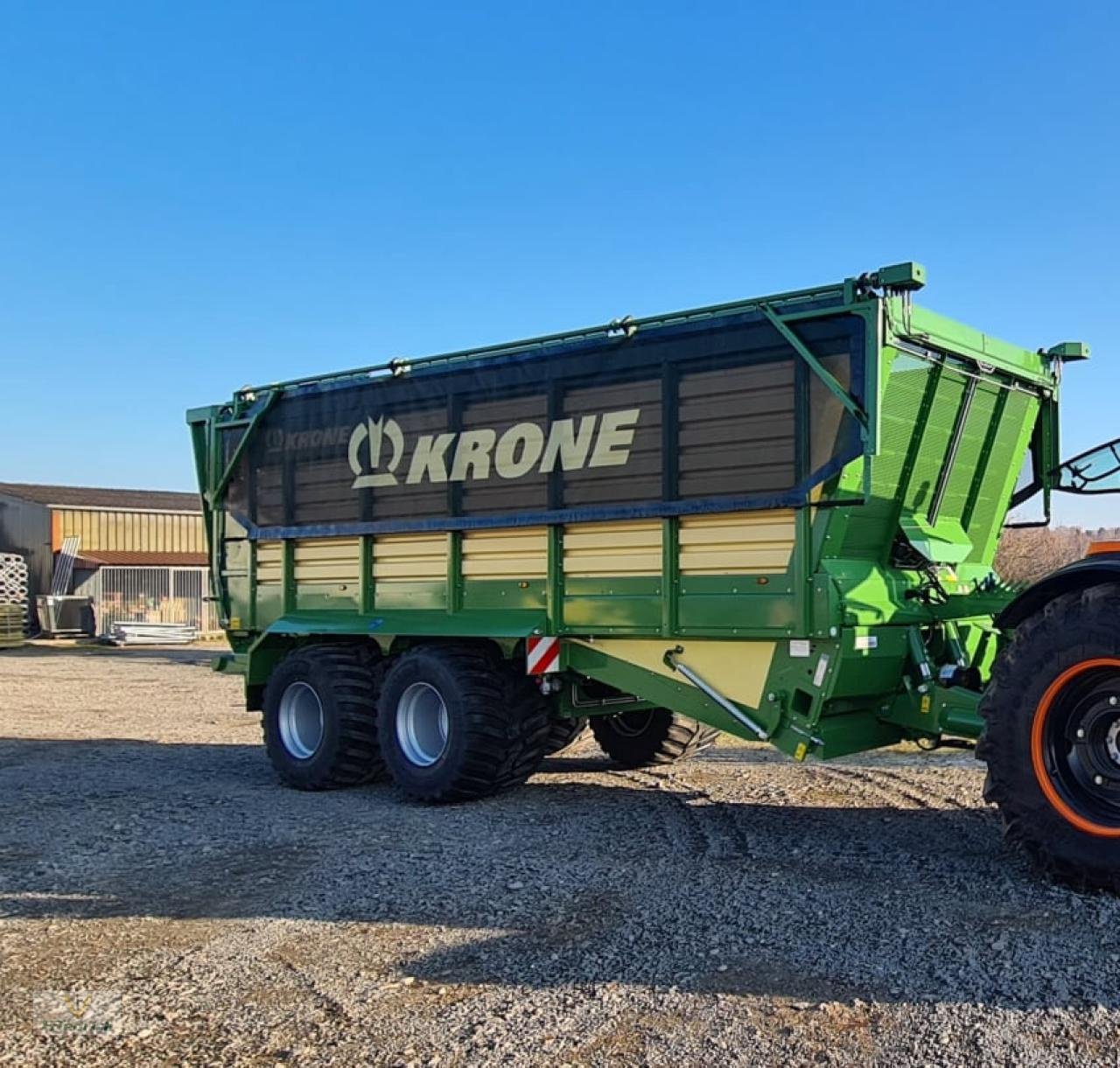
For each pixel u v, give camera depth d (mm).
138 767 9945
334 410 8984
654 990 4230
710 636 6824
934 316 6547
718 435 6758
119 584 31859
